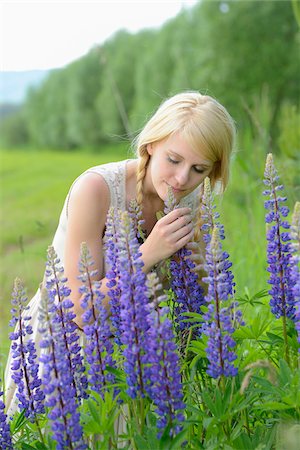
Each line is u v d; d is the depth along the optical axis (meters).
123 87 38.88
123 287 2.23
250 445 2.35
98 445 2.29
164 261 3.05
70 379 2.30
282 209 2.51
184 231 2.79
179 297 2.77
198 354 2.51
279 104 21.92
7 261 11.09
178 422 2.21
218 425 2.29
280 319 2.75
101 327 2.37
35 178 30.77
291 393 2.19
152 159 3.02
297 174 6.38
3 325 6.53
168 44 29.81
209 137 2.88
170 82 28.44
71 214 3.12
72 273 3.01
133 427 2.35
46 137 51.47
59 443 2.16
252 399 2.44
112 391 2.35
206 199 2.58
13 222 17.67
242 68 22.03
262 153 6.12
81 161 37.78
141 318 2.22
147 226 3.28
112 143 42.62
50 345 2.21
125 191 3.17
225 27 22.22
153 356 2.16
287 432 2.19
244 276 4.96
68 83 47.16
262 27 22.02
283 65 21.91
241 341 2.68
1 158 43.91
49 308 2.21
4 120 57.16
